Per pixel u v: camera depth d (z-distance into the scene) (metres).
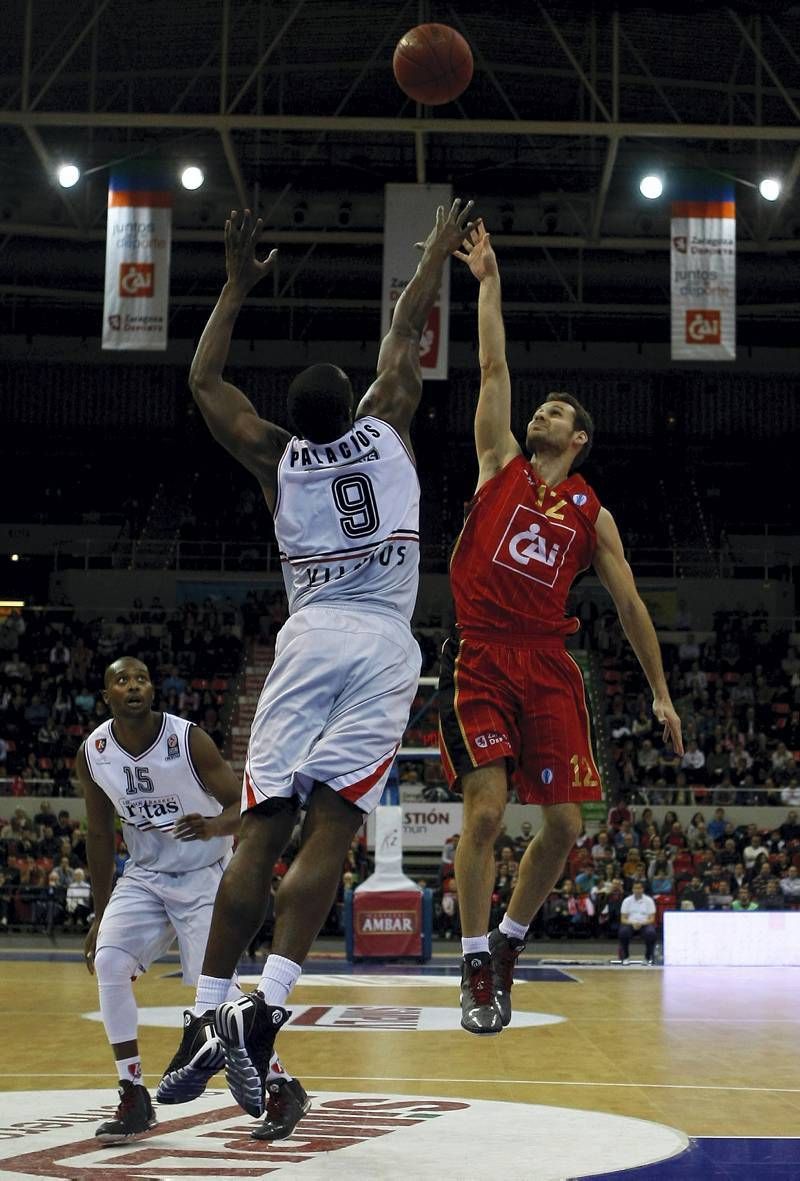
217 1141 4.77
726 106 25.12
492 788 4.59
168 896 5.34
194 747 5.32
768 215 25.47
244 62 24.08
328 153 26.12
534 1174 4.09
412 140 25.88
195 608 29.61
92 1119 5.30
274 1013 3.36
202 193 26.72
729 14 21.80
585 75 22.75
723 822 22.17
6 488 35.59
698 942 17.38
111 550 33.81
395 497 3.95
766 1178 4.07
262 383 33.88
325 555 3.89
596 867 20.53
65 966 16.17
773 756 25.00
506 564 4.70
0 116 20.47
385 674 3.79
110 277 19.55
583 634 29.45
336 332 33.72
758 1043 8.61
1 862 21.31
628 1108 5.75
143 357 33.91
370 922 16.92
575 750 4.70
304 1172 4.08
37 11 21.95
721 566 32.00
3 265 27.69
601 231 27.41
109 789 5.36
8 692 26.78
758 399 34.53
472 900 4.51
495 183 25.77
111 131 25.61
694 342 19.41
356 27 22.84
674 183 23.61
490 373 4.92
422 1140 4.78
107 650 28.36
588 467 36.03
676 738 4.68
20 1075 6.81
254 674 27.66
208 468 35.97
